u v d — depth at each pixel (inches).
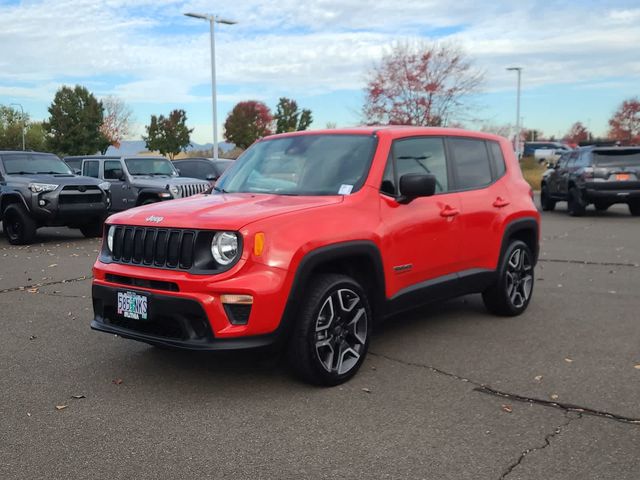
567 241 471.8
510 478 120.7
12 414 152.9
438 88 1026.7
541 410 152.8
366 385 169.9
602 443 134.9
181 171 669.9
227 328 152.1
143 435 140.7
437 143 215.3
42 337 219.6
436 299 207.3
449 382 172.1
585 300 272.2
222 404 157.4
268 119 2012.8
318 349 163.8
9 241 494.9
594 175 634.8
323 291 162.9
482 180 231.5
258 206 169.0
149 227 165.2
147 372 181.3
